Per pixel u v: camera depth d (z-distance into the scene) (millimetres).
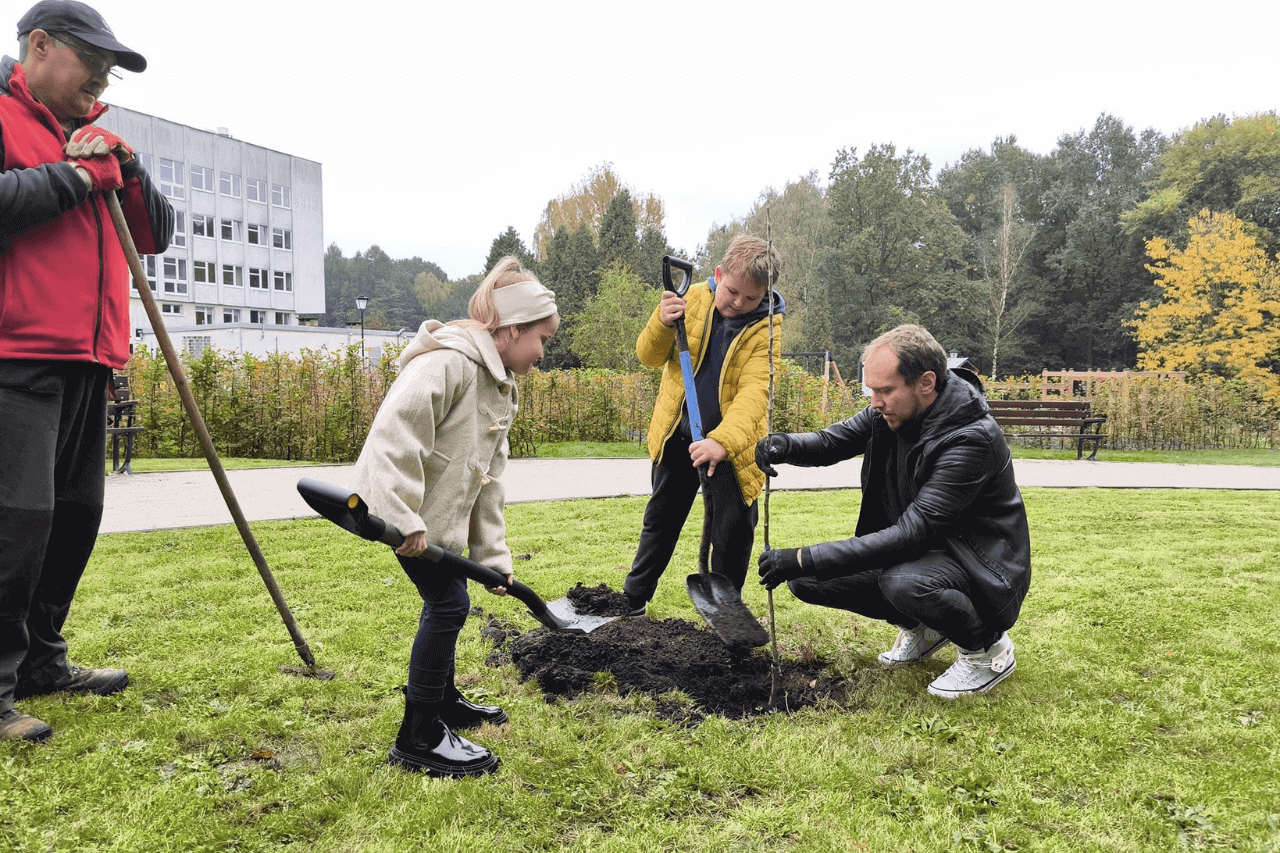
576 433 13227
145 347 10680
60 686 2877
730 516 3377
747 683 3066
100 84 2740
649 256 50281
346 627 3625
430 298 108438
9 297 2570
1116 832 2137
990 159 53812
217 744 2539
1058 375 16219
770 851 2035
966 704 2957
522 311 2414
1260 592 4426
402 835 2068
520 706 2867
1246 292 24594
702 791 2330
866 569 2959
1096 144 48750
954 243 42281
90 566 4566
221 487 2850
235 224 43312
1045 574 4828
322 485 2039
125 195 2916
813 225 47781
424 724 2406
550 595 4211
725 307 3352
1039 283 43969
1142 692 3066
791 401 12625
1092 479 9805
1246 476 10375
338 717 2762
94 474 2920
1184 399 15078
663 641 3562
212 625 3598
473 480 2387
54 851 1954
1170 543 5781
